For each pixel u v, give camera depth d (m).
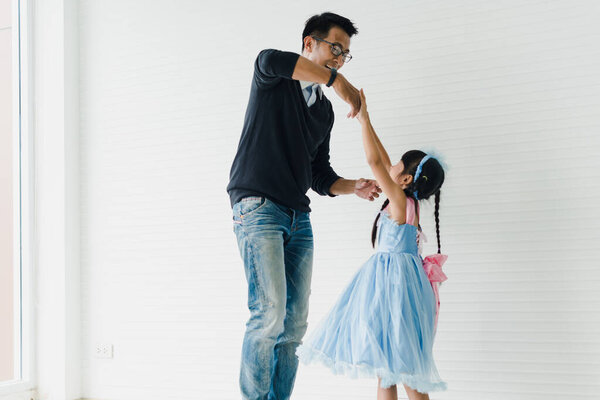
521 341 2.57
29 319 3.42
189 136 3.27
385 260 2.27
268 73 2.13
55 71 3.50
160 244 3.28
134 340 3.29
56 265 3.41
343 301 2.30
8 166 3.48
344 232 2.89
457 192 2.72
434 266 2.31
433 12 2.83
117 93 3.46
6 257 3.43
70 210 3.44
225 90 3.21
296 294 2.36
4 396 3.25
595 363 2.46
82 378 3.40
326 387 2.84
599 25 2.58
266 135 2.23
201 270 3.17
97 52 3.52
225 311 3.10
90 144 3.51
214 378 3.09
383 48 2.90
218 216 3.16
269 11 3.15
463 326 2.66
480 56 2.74
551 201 2.58
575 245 2.53
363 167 2.90
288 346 2.38
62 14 3.50
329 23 2.36
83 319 3.43
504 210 2.64
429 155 2.45
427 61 2.82
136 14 3.45
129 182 3.39
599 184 2.52
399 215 2.32
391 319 2.15
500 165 2.67
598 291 2.49
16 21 3.55
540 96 2.63
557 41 2.63
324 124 2.49
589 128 2.56
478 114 2.72
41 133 3.53
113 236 3.40
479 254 2.66
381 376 2.05
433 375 2.18
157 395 3.21
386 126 2.86
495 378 2.59
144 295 3.29
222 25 3.25
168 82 3.34
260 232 2.17
